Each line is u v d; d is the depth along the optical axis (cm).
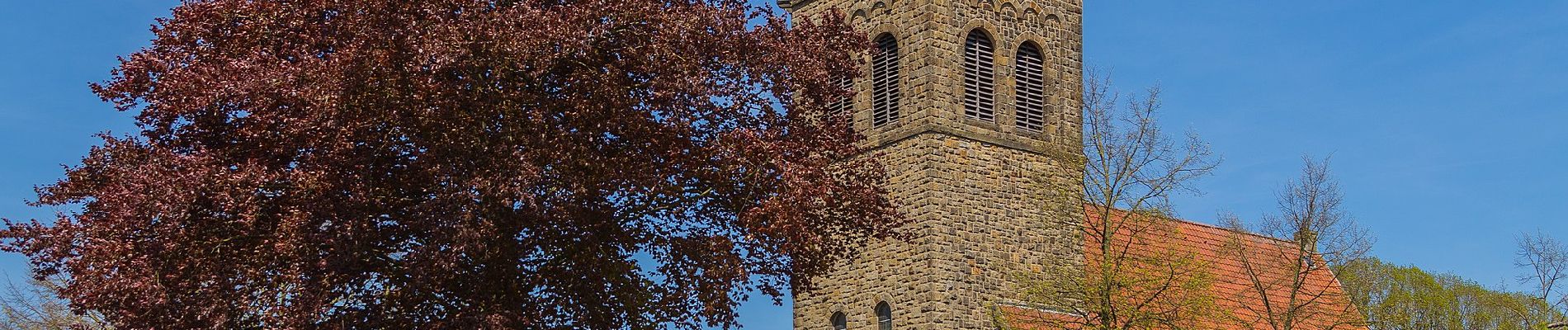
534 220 3061
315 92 2861
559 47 2998
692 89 3098
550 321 3275
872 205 3531
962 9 5209
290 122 2912
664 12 3177
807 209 3272
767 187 3259
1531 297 5631
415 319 3183
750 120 3350
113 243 2856
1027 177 5231
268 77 2883
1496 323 5434
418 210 2995
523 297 3250
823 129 3500
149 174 2877
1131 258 4516
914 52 5162
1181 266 4650
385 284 3200
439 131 3000
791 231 3172
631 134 3175
